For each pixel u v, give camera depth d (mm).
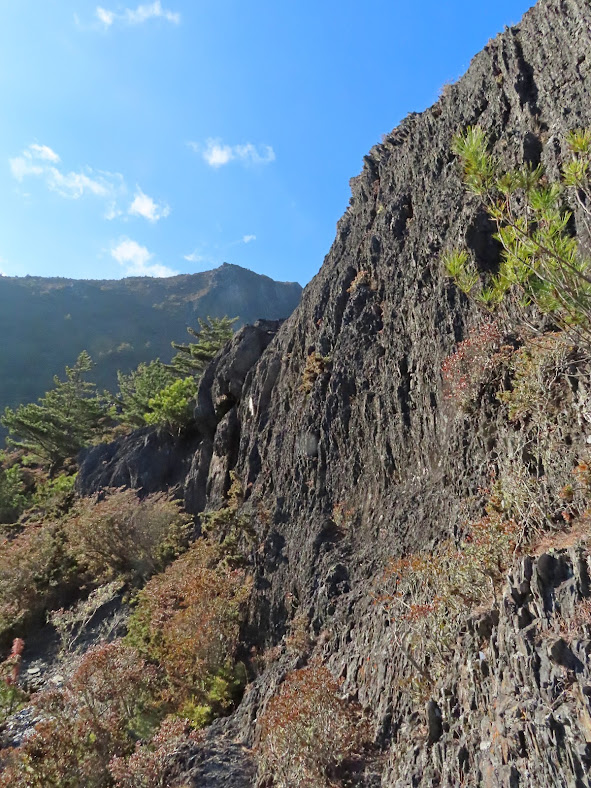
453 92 10766
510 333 6391
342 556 8812
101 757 7043
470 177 3691
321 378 12148
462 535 5984
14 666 12469
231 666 9602
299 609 9000
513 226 3359
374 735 5293
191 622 9938
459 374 6996
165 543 16125
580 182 3389
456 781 3453
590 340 3438
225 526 14109
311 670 6496
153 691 9055
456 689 4160
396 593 6453
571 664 2814
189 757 6531
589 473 4020
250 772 6137
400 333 9789
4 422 33625
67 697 7859
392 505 8289
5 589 15906
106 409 41781
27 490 33562
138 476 22438
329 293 13898
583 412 4535
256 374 17547
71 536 17016
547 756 2670
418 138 11609
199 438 22281
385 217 11844
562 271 3195
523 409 5531
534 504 4496
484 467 6199
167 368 34812
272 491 12758
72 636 14234
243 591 10781
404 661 5422
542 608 3316
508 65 9062
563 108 7219
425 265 9500
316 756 5160
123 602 14797
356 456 10102
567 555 3406
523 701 3039
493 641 3766
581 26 7453
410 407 8820
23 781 6523
